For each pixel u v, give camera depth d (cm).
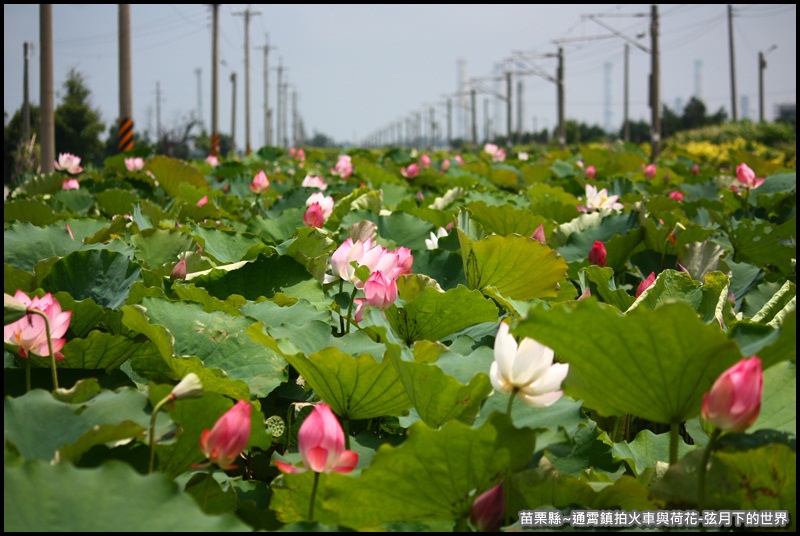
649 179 1277
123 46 2156
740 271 513
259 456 318
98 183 1002
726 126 5053
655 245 558
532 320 196
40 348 279
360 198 665
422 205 845
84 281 390
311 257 464
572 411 243
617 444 294
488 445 198
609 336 195
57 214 624
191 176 1023
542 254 421
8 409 226
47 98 1589
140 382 330
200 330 334
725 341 188
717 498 204
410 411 291
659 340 193
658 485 209
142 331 303
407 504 209
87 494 170
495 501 194
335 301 417
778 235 608
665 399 206
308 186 812
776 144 4484
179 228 533
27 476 170
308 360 261
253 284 425
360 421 342
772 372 245
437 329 373
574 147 5478
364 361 258
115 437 221
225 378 291
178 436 240
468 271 443
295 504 240
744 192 830
